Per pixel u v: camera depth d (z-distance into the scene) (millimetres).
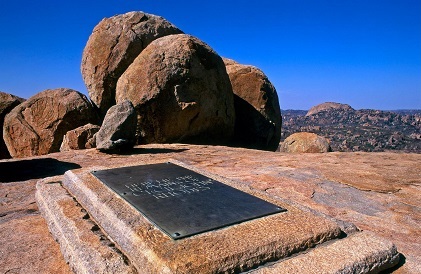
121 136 8547
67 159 7832
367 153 8273
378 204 4484
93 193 3814
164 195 3693
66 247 3170
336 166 6668
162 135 10688
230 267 2426
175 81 10594
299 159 7535
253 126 13156
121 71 12969
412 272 2787
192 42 11336
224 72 12016
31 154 12328
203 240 2682
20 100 15992
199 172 4684
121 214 3203
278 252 2637
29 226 3953
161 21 13688
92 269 2650
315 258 2643
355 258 2656
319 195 4820
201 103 10852
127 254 2777
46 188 4461
